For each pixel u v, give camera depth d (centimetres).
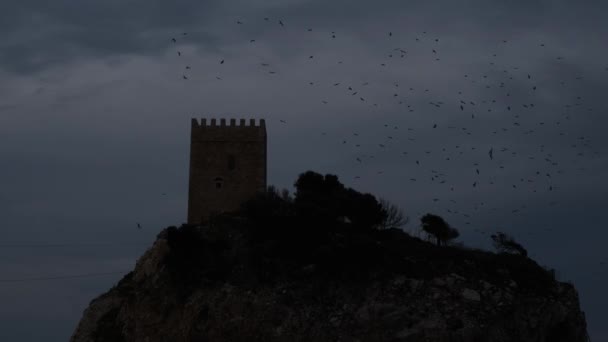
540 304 11069
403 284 10881
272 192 12644
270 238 11606
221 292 10912
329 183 13125
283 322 10519
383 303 10619
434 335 10306
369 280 10944
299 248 11362
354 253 11181
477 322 10500
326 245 11312
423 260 11438
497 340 10438
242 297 10806
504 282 11238
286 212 11644
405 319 10475
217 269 11225
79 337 11481
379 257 11294
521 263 11619
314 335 10369
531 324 10812
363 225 12250
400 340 10294
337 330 10406
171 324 10888
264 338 10406
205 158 12862
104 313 11656
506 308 10800
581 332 11419
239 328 10538
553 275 11888
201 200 12719
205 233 11962
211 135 12938
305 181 13088
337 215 12112
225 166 12838
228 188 12756
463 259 11588
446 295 10800
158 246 11862
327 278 10981
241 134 12938
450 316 10519
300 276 11006
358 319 10500
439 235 12588
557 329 11288
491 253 12025
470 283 11031
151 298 11225
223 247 11588
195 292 11019
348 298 10744
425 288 10862
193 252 11450
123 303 11594
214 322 10656
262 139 12912
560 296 11462
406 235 12519
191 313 10806
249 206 12100
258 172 12812
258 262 11231
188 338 10631
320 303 10706
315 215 11556
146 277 11719
